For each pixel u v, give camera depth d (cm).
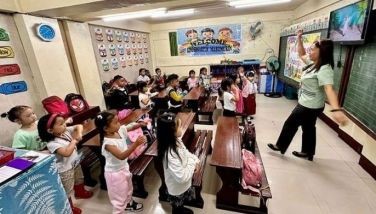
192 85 566
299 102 246
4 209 85
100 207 208
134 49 654
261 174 204
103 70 513
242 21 672
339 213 187
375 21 228
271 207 197
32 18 274
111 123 162
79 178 232
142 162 227
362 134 268
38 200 102
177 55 761
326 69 206
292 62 508
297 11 578
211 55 731
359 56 262
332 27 324
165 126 157
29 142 186
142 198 217
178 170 156
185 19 689
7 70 258
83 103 307
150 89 489
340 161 264
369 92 234
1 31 251
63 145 167
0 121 250
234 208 194
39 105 299
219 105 545
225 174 185
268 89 651
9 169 94
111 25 524
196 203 200
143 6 327
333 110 196
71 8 259
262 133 359
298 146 307
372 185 220
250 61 671
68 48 353
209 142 277
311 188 219
